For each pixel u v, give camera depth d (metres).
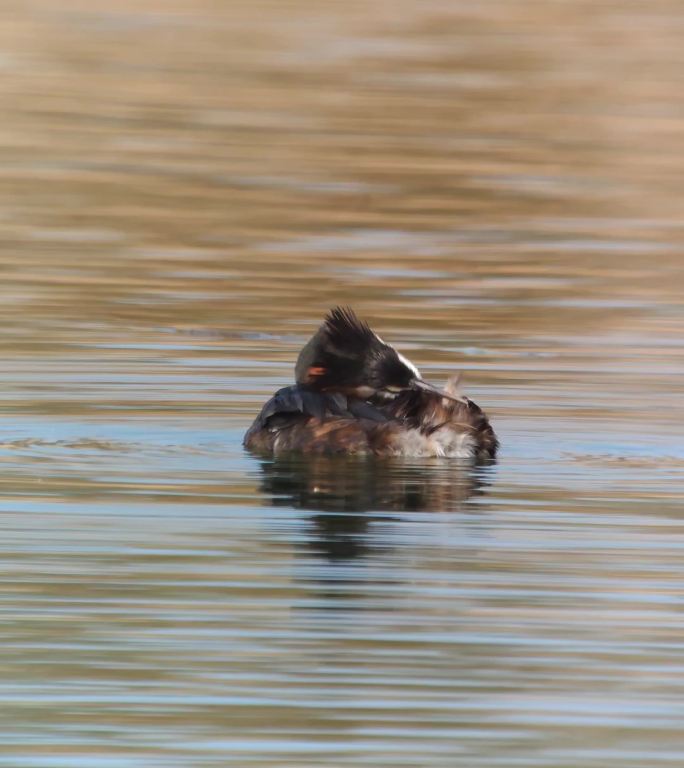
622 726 17.92
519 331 42.03
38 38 86.56
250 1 98.88
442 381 35.56
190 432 30.19
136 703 18.31
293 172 63.97
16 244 52.00
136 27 90.56
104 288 46.28
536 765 17.06
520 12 96.81
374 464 27.89
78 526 24.28
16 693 18.52
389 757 17.17
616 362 38.12
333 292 46.72
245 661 19.39
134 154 66.25
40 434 29.75
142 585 21.80
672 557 23.25
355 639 20.11
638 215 58.62
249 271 49.41
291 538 23.88
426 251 52.75
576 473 27.62
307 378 29.64
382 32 92.00
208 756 17.17
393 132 71.25
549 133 71.50
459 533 24.17
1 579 21.95
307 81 80.44
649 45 88.69
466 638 20.16
